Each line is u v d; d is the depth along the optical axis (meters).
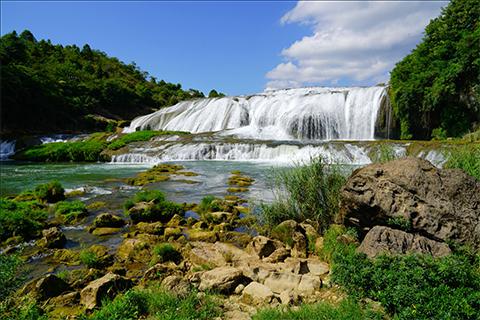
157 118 58.06
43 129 61.97
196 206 14.73
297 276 6.88
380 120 36.94
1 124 56.03
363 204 7.38
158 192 15.55
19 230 11.05
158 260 8.84
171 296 6.04
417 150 23.75
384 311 5.16
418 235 6.70
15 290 6.71
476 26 31.86
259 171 24.09
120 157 34.53
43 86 64.94
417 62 35.03
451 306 4.60
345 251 7.36
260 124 45.31
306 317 5.29
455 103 31.62
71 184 21.06
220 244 9.55
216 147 32.50
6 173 26.55
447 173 7.19
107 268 8.49
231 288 6.69
